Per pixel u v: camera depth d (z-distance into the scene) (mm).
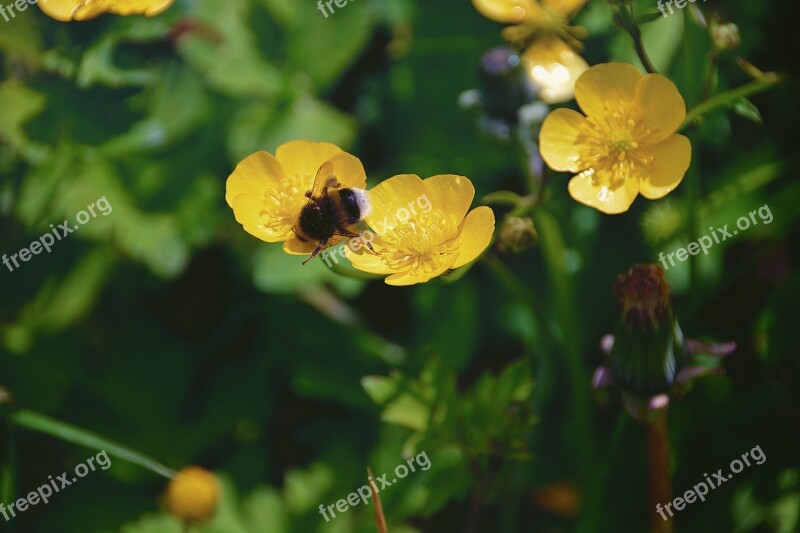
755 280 482
